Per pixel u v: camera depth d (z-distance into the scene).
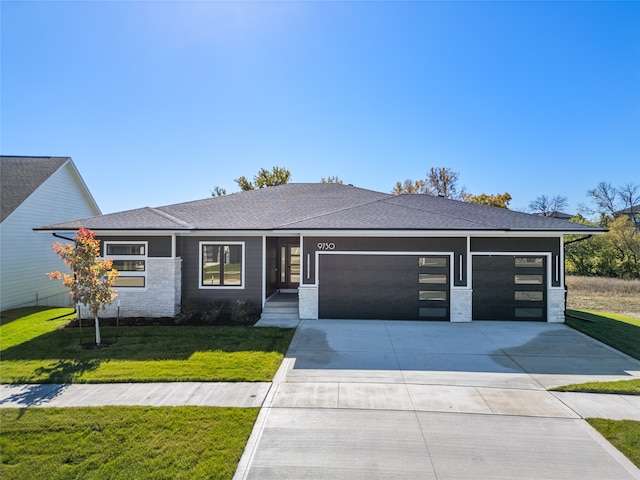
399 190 45.06
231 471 4.14
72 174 21.58
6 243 16.28
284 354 8.69
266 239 13.70
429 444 4.73
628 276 28.62
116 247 12.57
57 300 19.70
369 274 12.31
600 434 5.02
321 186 19.70
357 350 8.96
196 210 15.14
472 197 43.03
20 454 4.50
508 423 5.31
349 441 4.80
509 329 10.99
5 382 6.98
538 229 11.61
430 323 11.77
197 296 13.14
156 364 7.91
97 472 4.12
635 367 7.80
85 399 6.18
